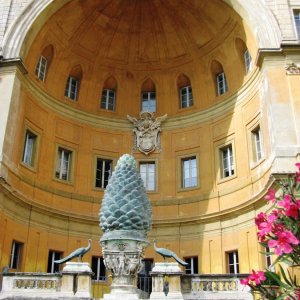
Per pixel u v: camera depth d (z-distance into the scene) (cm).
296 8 1969
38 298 1220
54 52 2205
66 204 2127
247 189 1962
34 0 2020
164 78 2472
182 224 2159
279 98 1748
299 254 512
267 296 550
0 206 1709
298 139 1664
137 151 2367
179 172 2286
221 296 1241
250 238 1867
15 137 1886
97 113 2386
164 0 2239
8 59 1888
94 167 2289
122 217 1030
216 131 2234
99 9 2222
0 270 1681
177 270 1178
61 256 2047
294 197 551
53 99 2216
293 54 1819
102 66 2412
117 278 1012
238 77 2177
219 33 2205
